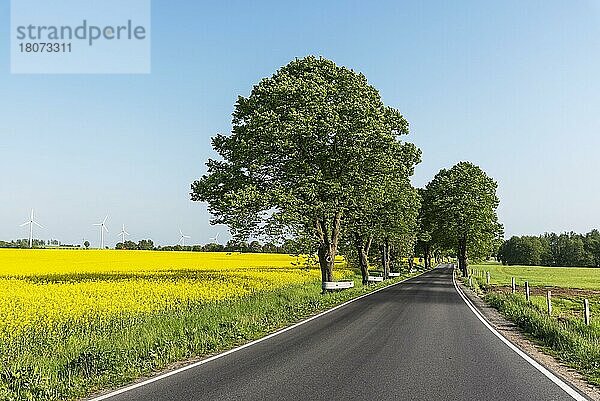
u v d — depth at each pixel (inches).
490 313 921.5
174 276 1646.2
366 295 1333.7
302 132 1259.8
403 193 1913.1
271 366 437.7
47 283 1306.6
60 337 568.4
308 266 1460.4
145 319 663.1
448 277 2613.2
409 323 741.3
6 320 711.7
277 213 1275.8
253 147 1330.0
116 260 2632.9
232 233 1348.4
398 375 404.5
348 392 351.6
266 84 1432.1
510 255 6737.2
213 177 1435.8
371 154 1358.3
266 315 773.3
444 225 2925.7
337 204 1328.7
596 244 6402.6
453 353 505.0
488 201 2977.4
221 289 1164.5
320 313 884.0
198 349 509.7
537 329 646.5
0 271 1852.9
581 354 486.3
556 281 2428.6
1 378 367.6
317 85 1347.2
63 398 341.4
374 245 2635.3
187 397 337.7
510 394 351.3
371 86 1552.7
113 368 413.7
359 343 561.0
